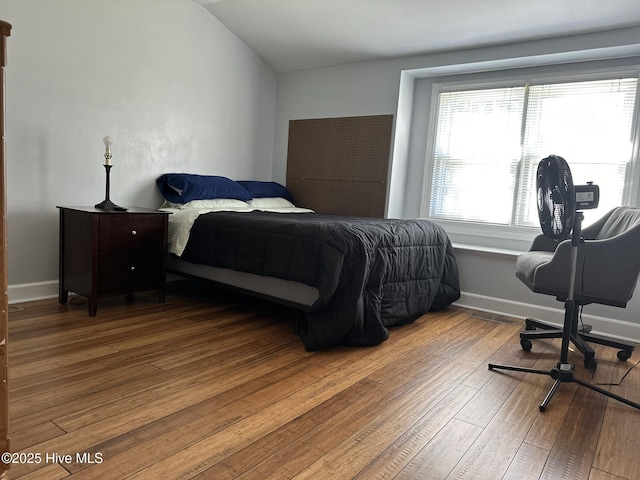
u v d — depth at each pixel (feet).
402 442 5.23
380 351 8.27
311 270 8.45
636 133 10.80
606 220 9.32
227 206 12.23
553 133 11.98
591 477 4.75
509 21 10.54
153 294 11.60
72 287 9.74
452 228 13.62
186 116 12.75
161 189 12.03
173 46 12.19
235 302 11.18
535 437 5.51
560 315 10.78
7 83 9.31
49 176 10.12
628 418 6.12
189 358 7.39
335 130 14.57
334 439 5.20
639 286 9.93
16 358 6.93
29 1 9.45
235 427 5.34
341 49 13.37
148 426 5.24
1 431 4.03
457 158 13.48
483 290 11.88
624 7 9.39
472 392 6.71
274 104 15.79
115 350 7.51
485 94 12.97
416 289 9.95
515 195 12.57
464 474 4.68
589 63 11.40
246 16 12.82
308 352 8.00
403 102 13.62
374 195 13.94
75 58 10.27
